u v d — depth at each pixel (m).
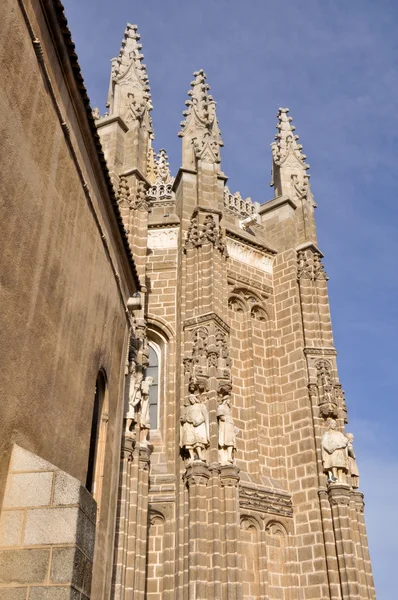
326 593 25.52
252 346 31.41
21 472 9.64
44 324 11.30
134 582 20.25
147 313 29.75
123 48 32.59
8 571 8.92
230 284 32.12
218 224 30.62
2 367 9.49
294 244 34.78
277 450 29.58
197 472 23.83
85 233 14.26
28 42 10.82
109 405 16.39
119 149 28.55
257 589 25.25
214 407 25.39
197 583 21.98
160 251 31.30
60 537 9.10
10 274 9.86
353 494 27.86
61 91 12.58
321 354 31.09
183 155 33.19
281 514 27.52
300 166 37.97
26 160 10.62
